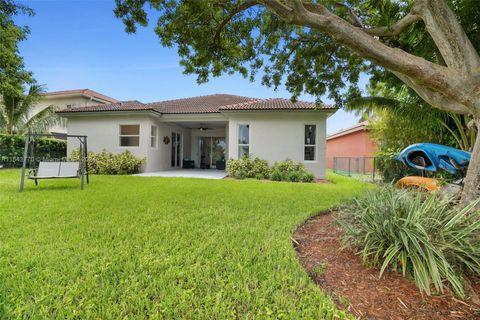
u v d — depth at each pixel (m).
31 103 15.46
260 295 2.02
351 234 2.76
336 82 6.79
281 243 3.10
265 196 6.29
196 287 2.12
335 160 18.17
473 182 3.06
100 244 2.99
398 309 1.89
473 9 4.46
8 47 9.84
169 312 1.79
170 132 15.09
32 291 2.00
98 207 4.82
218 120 13.16
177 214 4.42
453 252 2.20
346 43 3.11
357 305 1.94
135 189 7.05
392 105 7.50
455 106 3.41
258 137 11.71
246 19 5.88
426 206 2.51
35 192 6.36
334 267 2.54
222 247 2.95
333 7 5.31
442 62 4.65
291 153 11.50
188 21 5.39
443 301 1.97
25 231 3.38
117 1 4.95
